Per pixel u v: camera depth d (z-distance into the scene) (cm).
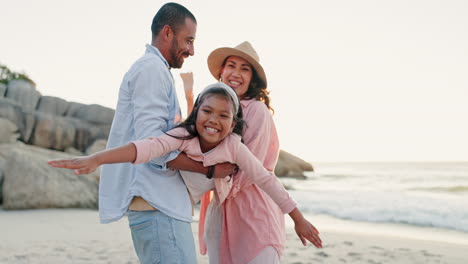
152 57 252
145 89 241
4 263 513
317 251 629
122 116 253
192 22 280
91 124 1917
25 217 887
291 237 740
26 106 1955
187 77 333
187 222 243
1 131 1672
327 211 1258
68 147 1833
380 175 3828
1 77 2309
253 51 310
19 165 1029
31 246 609
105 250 594
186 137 232
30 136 1769
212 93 231
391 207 1331
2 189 1058
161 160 231
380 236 779
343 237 763
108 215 246
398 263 576
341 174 4038
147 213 236
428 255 626
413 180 3067
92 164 203
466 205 1372
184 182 249
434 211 1234
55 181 1043
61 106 2008
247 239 270
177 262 232
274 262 267
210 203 296
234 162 248
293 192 1911
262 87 316
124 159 213
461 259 604
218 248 287
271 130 291
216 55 321
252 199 275
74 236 695
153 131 234
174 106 257
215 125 228
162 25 273
